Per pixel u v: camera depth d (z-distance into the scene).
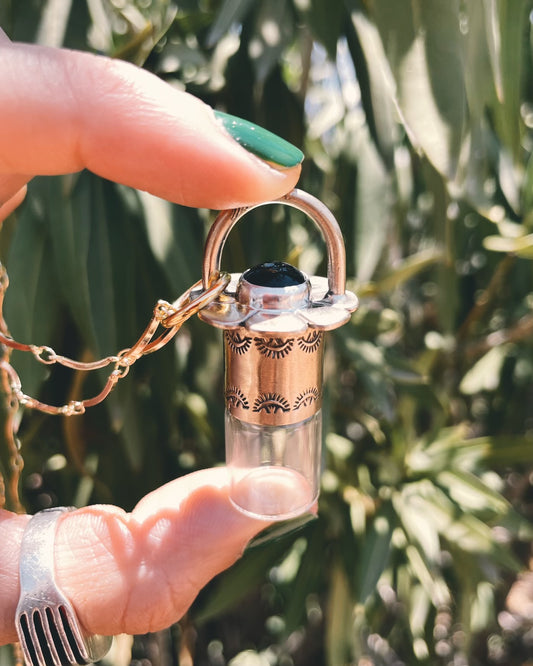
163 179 0.10
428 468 0.24
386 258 0.22
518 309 0.29
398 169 0.22
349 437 0.30
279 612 0.32
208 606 0.23
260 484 0.11
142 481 0.24
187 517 0.11
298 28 0.20
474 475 0.25
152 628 0.11
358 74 0.18
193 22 0.19
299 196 0.11
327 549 0.25
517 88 0.16
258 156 0.10
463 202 0.24
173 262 0.18
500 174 0.23
